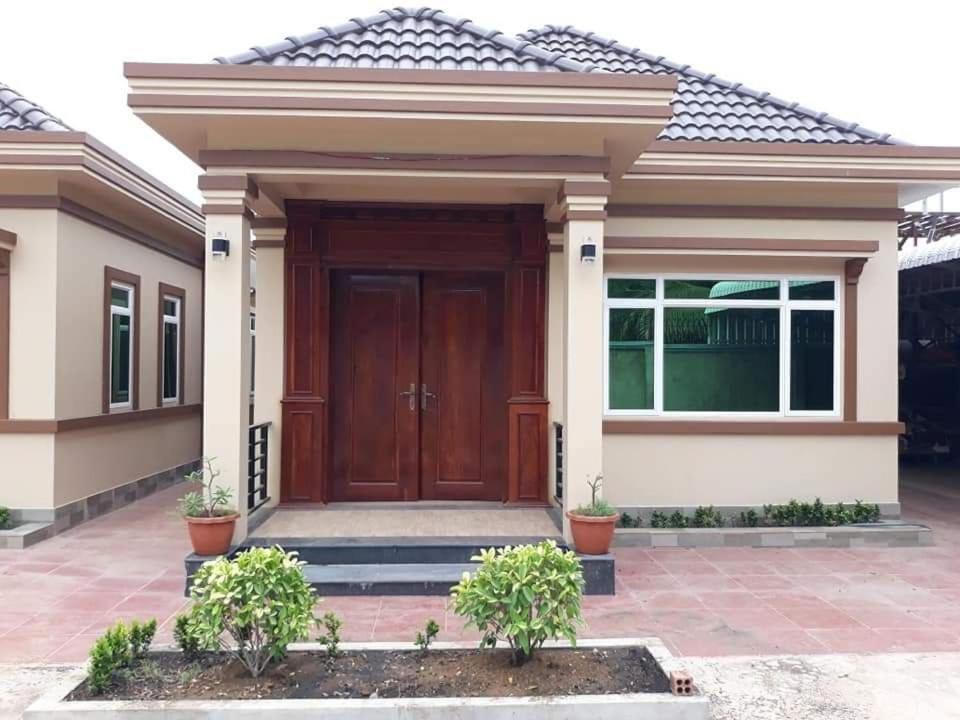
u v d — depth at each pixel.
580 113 5.24
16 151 6.63
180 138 5.63
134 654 3.58
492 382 7.21
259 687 3.38
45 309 7.00
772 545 6.69
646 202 7.12
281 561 3.54
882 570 5.97
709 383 7.21
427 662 3.65
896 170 6.86
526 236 6.98
